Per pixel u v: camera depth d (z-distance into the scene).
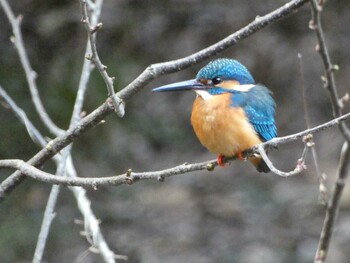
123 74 13.79
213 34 15.74
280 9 5.21
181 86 6.78
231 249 14.66
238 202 15.87
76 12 13.99
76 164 13.75
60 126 12.96
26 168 5.38
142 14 15.26
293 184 16.27
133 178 5.09
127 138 14.36
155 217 14.96
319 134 16.86
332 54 16.52
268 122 6.75
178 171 5.09
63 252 13.23
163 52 15.28
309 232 14.98
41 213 13.37
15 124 12.97
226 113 6.41
